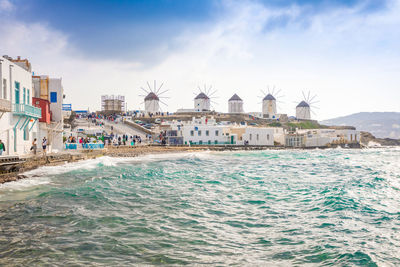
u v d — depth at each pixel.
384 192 19.77
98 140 64.06
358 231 11.93
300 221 13.32
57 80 47.12
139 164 40.72
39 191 19.05
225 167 37.06
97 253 9.41
